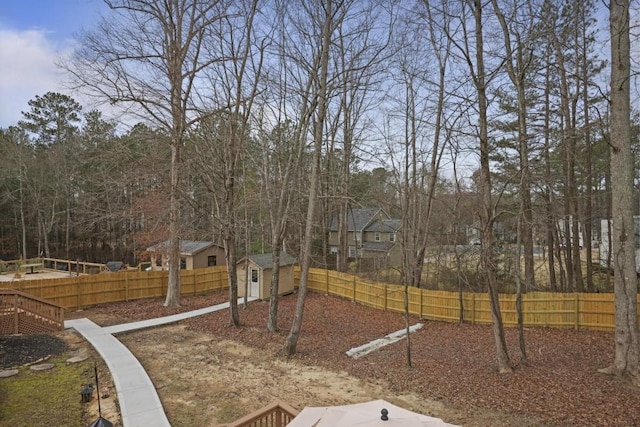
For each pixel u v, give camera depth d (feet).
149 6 51.98
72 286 53.42
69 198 116.37
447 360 35.81
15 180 117.08
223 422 23.45
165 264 86.17
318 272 72.08
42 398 26.50
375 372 32.65
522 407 25.14
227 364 34.24
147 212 60.44
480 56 32.65
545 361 34.32
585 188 62.64
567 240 59.00
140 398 26.13
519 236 34.53
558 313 47.37
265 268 64.13
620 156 28.50
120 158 57.93
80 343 39.27
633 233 28.55
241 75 47.73
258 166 63.93
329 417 14.98
